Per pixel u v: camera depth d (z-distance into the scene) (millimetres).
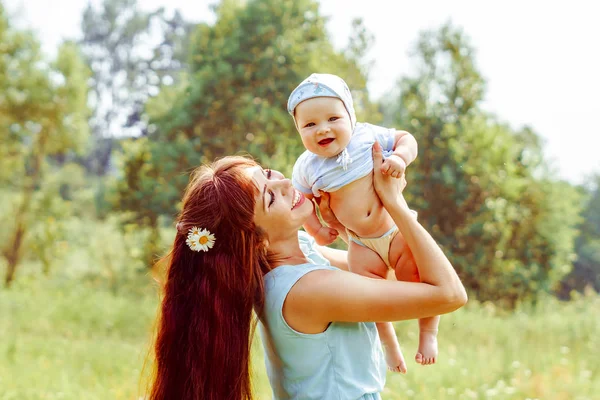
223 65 14891
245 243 2387
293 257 2510
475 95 16094
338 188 2525
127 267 16438
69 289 13578
